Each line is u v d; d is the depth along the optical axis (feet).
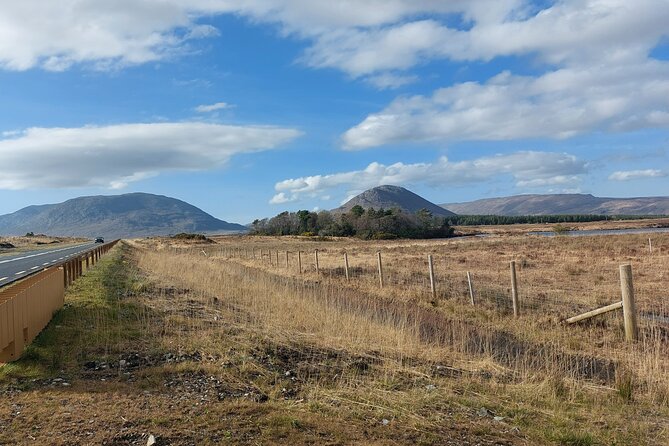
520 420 19.81
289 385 23.24
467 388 23.32
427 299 51.13
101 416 17.71
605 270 66.90
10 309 24.48
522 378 25.52
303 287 60.18
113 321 35.47
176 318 36.55
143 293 49.70
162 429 16.72
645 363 26.71
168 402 19.60
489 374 26.25
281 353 28.25
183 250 186.80
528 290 53.16
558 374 25.50
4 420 17.31
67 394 20.38
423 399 21.42
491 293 52.19
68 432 16.33
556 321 38.37
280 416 18.31
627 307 32.83
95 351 27.55
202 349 28.12
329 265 94.07
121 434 16.20
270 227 414.41
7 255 138.10
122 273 71.82
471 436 17.97
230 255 149.38
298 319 37.42
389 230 349.41
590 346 32.55
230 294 50.72
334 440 16.67
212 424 17.34
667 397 22.81
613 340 33.24
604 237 155.53
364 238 335.67
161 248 207.10
